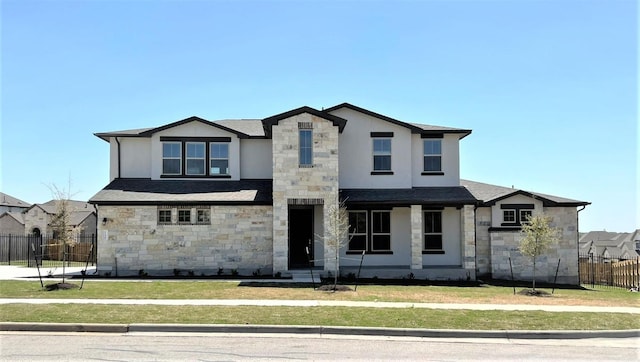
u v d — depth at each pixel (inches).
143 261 966.4
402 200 1002.1
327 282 873.5
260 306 598.2
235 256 976.9
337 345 444.8
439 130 1087.0
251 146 1089.4
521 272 1077.1
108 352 412.8
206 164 1066.7
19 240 1649.9
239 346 436.8
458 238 1075.9
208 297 676.1
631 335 497.0
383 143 1077.1
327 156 968.3
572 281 1087.0
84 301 631.2
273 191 960.3
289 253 1055.6
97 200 952.9
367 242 1058.1
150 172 1069.8
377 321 520.7
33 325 493.7
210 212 980.6
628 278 1102.4
